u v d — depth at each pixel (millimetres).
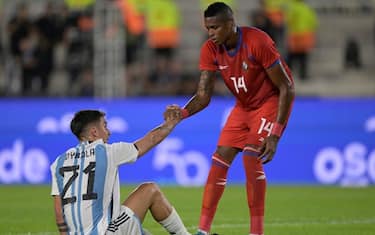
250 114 26266
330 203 42688
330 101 53781
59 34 61656
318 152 53750
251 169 25656
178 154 53406
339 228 32938
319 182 53656
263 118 25766
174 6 64125
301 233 31359
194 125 53406
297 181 53781
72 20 61781
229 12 25031
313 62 65875
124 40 61688
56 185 21375
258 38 25172
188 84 61531
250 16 64312
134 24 62438
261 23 61000
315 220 35688
